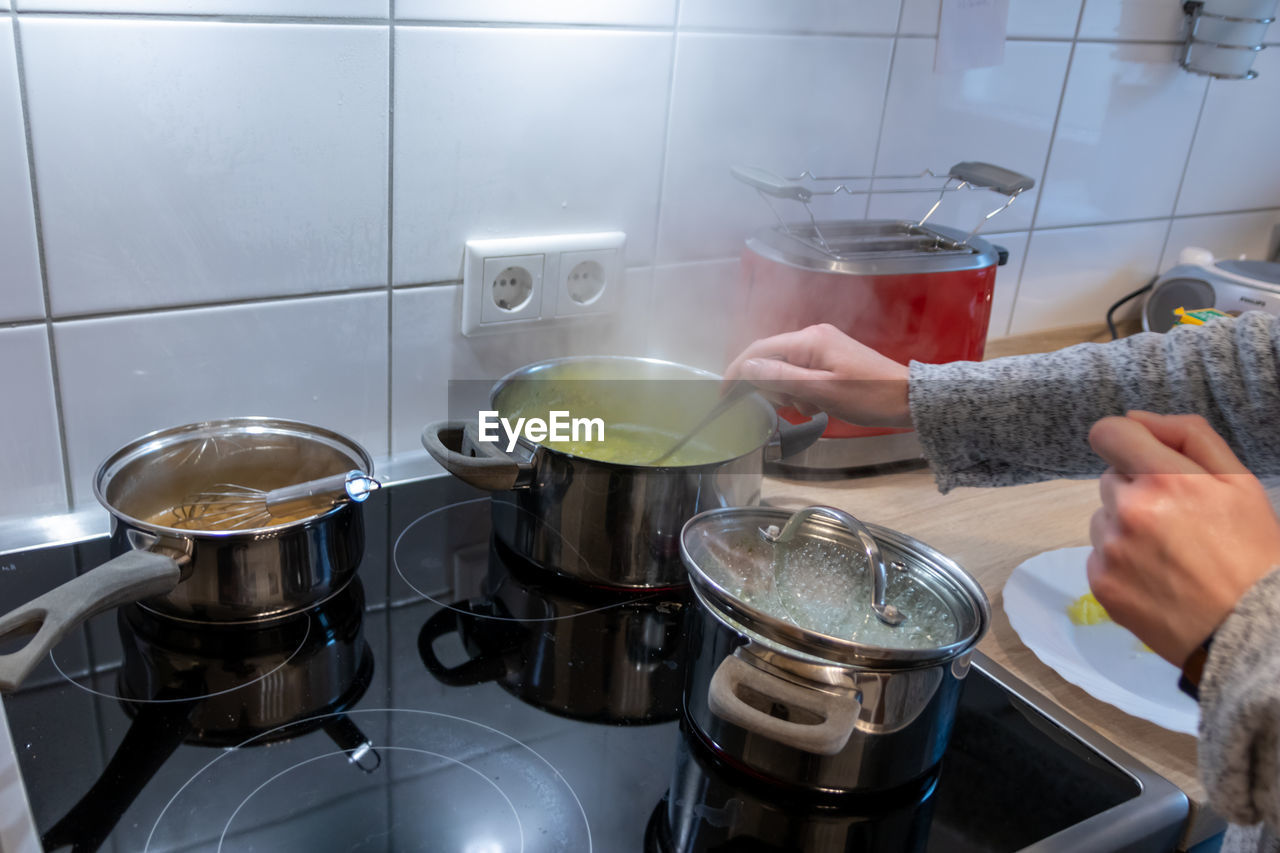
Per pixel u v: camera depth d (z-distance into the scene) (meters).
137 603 0.70
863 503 0.92
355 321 0.82
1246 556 0.44
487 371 0.91
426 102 0.78
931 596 0.60
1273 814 0.40
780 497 0.91
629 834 0.54
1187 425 0.52
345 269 0.80
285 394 0.82
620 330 0.96
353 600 0.73
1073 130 1.17
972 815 0.57
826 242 0.93
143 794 0.54
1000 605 0.78
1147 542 0.46
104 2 0.64
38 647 0.52
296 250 0.77
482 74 0.79
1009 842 0.55
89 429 0.75
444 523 0.84
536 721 0.62
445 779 0.56
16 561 0.72
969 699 0.67
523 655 0.68
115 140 0.68
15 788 0.53
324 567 0.68
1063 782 0.60
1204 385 0.71
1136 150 1.23
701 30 0.87
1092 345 0.76
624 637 0.71
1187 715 0.65
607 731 0.62
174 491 0.75
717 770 0.59
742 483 0.73
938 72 1.03
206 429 0.74
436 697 0.63
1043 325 1.29
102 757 0.56
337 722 0.60
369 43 0.74
